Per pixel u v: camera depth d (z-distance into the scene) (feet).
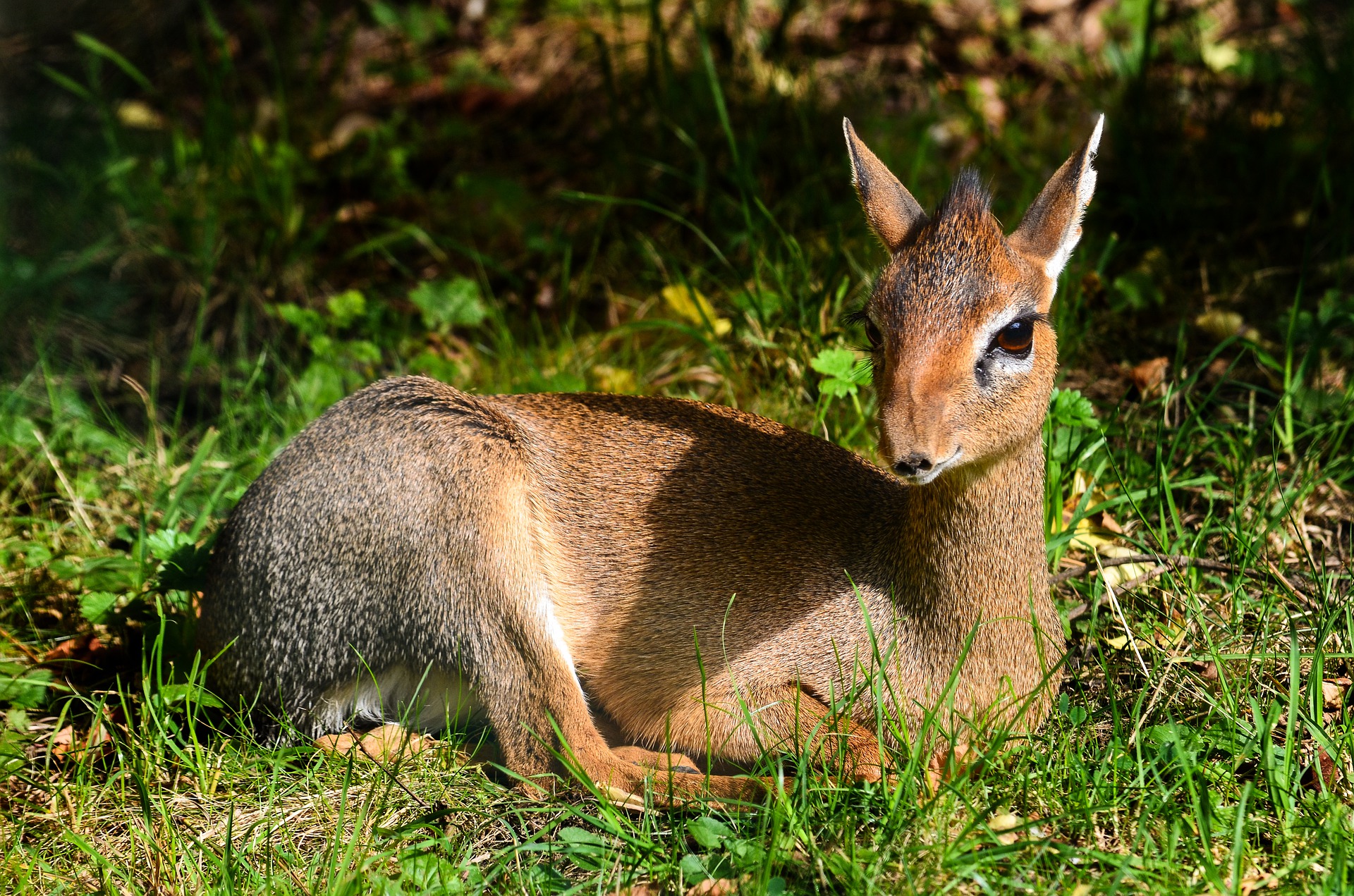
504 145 52.19
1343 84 46.37
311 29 60.03
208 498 32.58
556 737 24.58
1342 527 30.89
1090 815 21.61
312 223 46.42
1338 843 19.86
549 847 21.70
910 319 21.13
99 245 42.27
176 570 27.45
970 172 22.13
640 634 25.29
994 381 21.29
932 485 22.85
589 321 41.19
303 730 25.62
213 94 48.26
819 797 22.24
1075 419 29.35
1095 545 29.48
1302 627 26.55
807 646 24.30
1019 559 23.16
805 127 44.57
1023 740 23.20
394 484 24.36
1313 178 43.32
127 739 25.63
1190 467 32.42
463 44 59.00
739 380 36.01
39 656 28.43
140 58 58.23
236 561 25.36
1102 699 25.58
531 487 25.36
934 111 49.21
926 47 46.80
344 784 23.47
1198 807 20.48
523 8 59.88
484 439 24.76
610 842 22.09
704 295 40.47
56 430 34.91
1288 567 29.40
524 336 40.50
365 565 24.52
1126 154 43.96
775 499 25.30
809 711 24.09
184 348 41.04
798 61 51.03
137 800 24.11
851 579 24.22
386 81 56.85
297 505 24.85
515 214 46.29
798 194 43.06
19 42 58.65
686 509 25.38
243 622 25.30
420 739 25.32
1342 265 37.60
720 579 24.93
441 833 23.07
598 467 25.88
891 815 21.25
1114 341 38.11
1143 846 20.67
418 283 42.45
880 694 23.67
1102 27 56.03
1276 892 19.85
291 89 55.57
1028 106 51.42
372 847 22.63
